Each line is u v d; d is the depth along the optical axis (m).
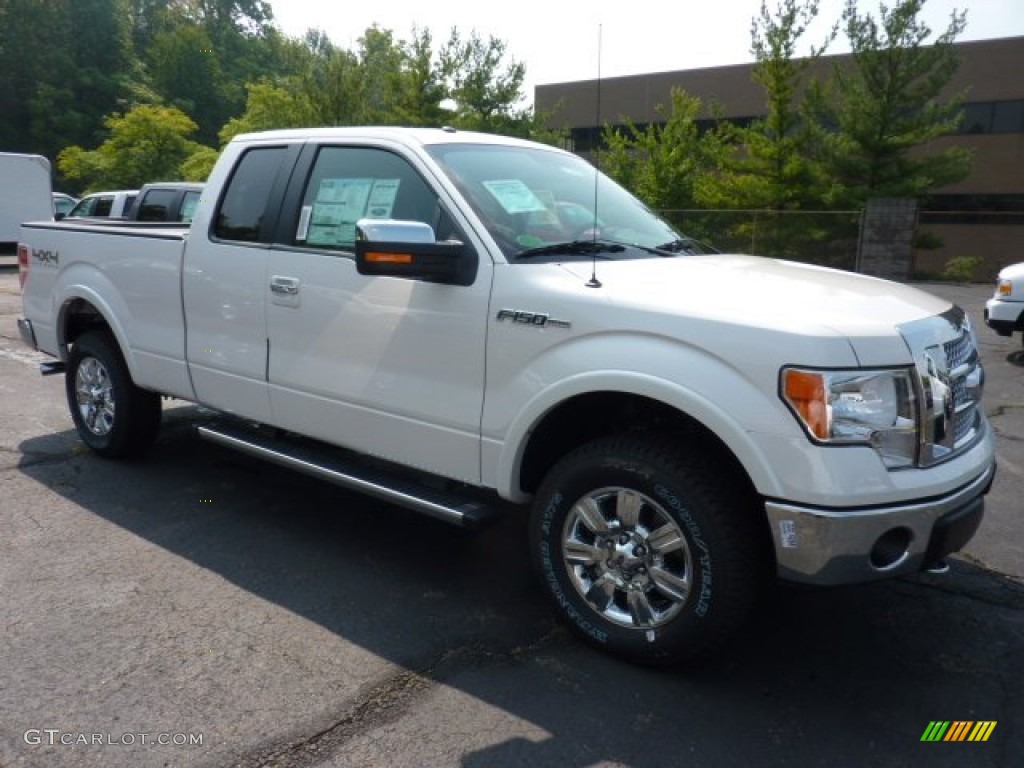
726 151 23.84
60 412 6.77
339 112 25.17
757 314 2.92
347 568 4.12
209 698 3.01
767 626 3.65
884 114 21.78
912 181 21.84
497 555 4.34
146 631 3.45
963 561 4.36
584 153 33.28
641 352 3.04
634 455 3.13
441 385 3.62
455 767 2.69
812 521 2.77
